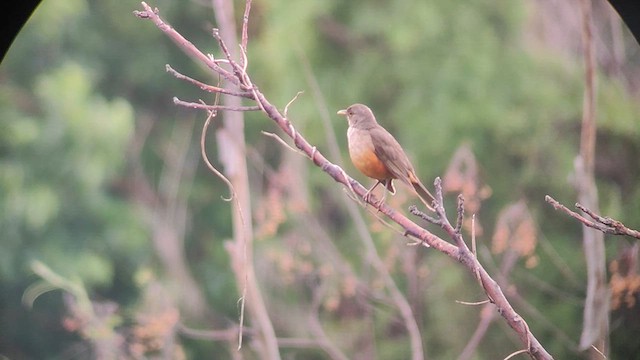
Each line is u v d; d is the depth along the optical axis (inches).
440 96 732.0
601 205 673.6
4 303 780.0
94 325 545.6
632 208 684.1
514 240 516.7
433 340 603.8
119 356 549.6
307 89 751.1
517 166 708.7
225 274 789.9
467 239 582.2
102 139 791.1
